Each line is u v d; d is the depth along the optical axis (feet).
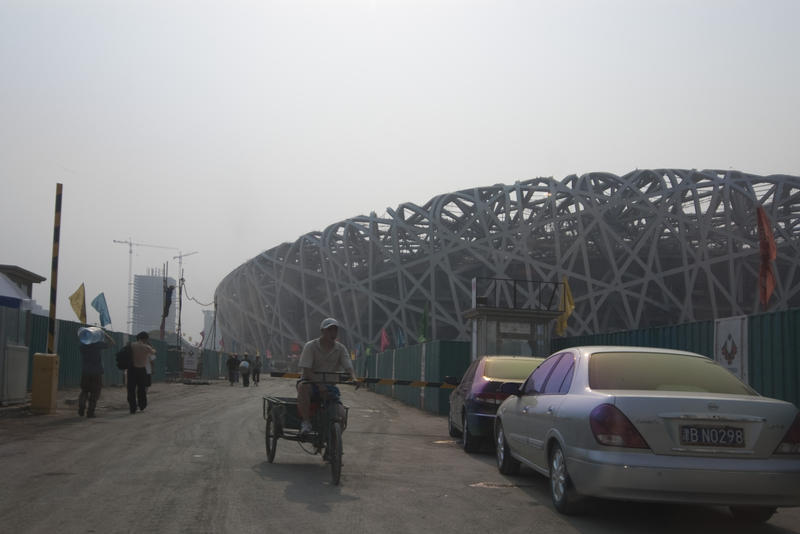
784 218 300.20
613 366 22.38
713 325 40.91
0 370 53.21
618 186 304.71
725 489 18.40
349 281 335.06
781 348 34.19
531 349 69.36
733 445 18.80
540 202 308.40
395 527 19.13
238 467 29.22
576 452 20.22
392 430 52.85
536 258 311.68
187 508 20.52
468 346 74.18
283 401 30.50
